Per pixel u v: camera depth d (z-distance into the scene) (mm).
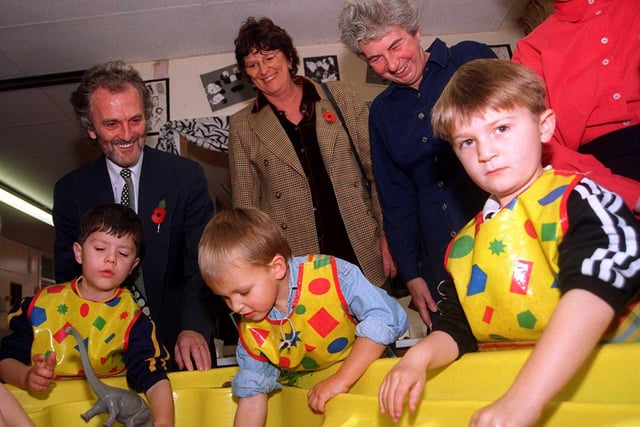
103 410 909
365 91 3420
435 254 1762
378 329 1095
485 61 982
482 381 824
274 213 2066
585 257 732
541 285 879
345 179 2035
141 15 3127
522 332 917
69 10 3021
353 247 1992
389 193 1880
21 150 4422
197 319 1636
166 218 1691
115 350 1369
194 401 1251
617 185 1105
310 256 1230
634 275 698
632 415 603
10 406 955
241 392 1179
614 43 1284
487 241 931
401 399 816
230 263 1097
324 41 3473
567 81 1304
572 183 852
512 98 898
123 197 1723
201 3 3090
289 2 3146
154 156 1766
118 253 1423
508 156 890
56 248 1740
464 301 963
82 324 1394
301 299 1179
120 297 1429
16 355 1384
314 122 2092
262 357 1222
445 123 951
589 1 1315
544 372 663
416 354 876
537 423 675
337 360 1234
